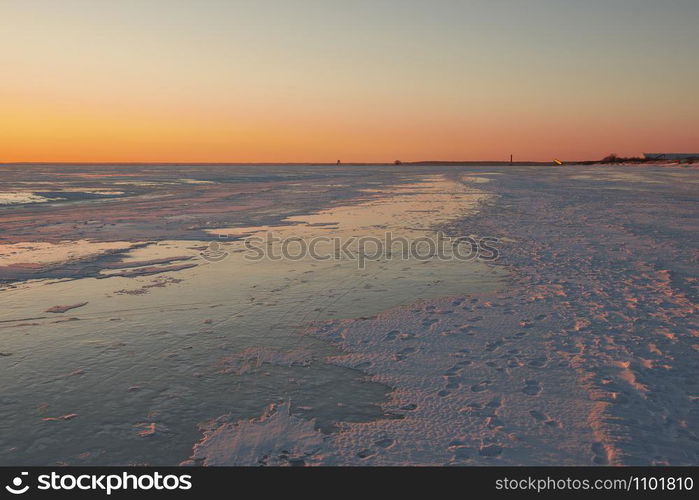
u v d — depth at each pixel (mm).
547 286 7031
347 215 17062
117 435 3359
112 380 4199
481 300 6445
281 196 26922
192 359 4652
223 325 5609
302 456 3129
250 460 3092
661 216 15078
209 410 3705
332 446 3225
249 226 14297
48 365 4508
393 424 3482
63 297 6797
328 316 5910
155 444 3262
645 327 5266
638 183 36094
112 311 6156
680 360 4410
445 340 5059
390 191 30984
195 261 9242
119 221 15516
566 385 3979
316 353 4801
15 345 5000
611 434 3260
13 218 16281
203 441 3299
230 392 3992
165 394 3953
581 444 3166
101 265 8906
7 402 3801
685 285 6914
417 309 6125
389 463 3035
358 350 4852
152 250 10406
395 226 13938
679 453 3049
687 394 3783
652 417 3463
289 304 6414
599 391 3855
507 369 4316
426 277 7781
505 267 8336
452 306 6219
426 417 3559
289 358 4672
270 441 3291
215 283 7543
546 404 3682
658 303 6102
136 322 5727
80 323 5691
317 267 8641
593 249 9688
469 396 3848
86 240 11727
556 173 66562
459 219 15266
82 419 3559
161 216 17016
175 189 33750
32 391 3990
